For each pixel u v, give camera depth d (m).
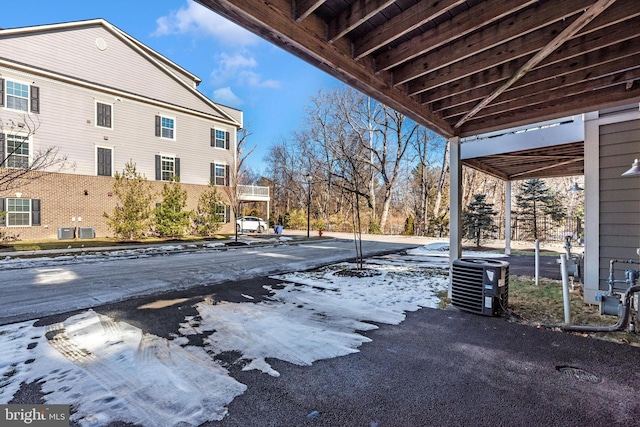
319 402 2.24
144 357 2.93
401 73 3.54
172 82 16.14
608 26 2.78
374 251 11.77
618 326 3.39
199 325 3.79
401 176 27.17
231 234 18.20
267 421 2.04
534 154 6.48
